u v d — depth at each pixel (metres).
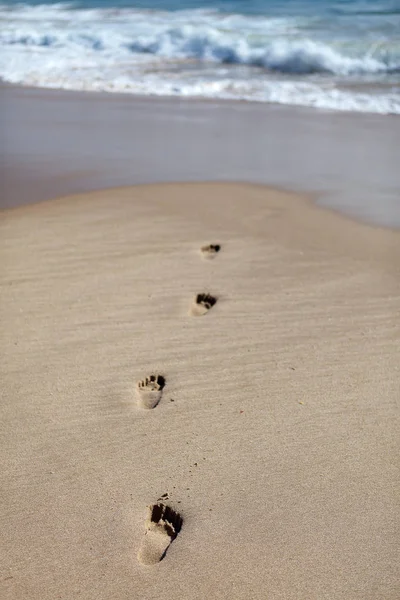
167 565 2.16
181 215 4.34
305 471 2.44
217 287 3.50
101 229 4.16
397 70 7.73
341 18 9.52
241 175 5.00
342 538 2.22
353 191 4.65
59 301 3.41
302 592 2.09
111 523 2.28
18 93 7.77
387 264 3.68
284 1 11.05
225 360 2.97
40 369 2.94
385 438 2.56
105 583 2.12
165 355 3.01
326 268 3.66
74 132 6.23
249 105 6.95
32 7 11.81
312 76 7.78
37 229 4.18
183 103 7.09
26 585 2.11
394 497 2.34
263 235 4.04
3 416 2.69
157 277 3.60
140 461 2.48
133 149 5.67
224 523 2.27
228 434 2.59
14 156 5.57
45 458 2.50
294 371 2.90
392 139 5.72
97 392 2.80
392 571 2.13
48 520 2.29
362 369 2.90
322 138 5.83
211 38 8.81
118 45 9.23
